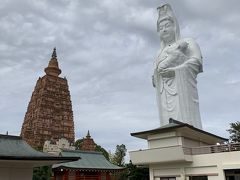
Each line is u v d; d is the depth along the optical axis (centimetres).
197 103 6594
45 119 11800
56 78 12725
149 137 4406
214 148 3931
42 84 12575
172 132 4159
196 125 6303
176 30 7400
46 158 2619
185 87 6525
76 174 6150
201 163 3850
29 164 2916
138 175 6375
